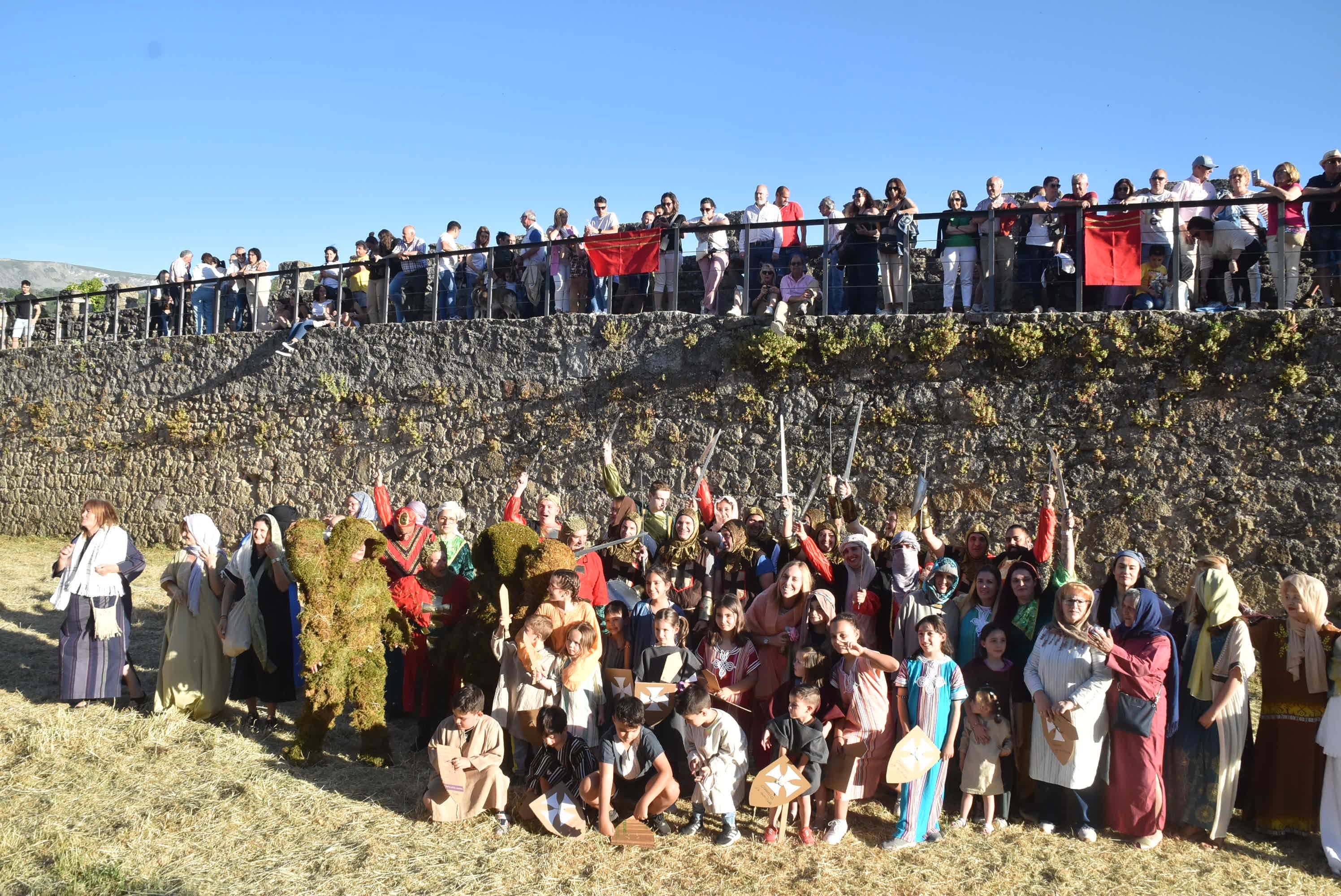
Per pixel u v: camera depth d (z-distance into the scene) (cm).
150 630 1001
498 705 610
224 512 1412
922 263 1126
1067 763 540
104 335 1761
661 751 554
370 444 1284
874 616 612
